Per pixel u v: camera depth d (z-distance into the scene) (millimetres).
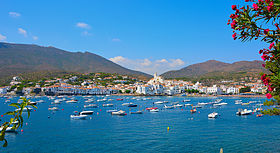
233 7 10562
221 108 150875
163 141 60812
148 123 89500
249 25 10312
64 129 77812
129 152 51875
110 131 74312
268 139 61719
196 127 80062
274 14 9586
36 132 72812
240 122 89438
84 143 59594
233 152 51031
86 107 163000
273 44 10719
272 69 11398
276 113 29438
